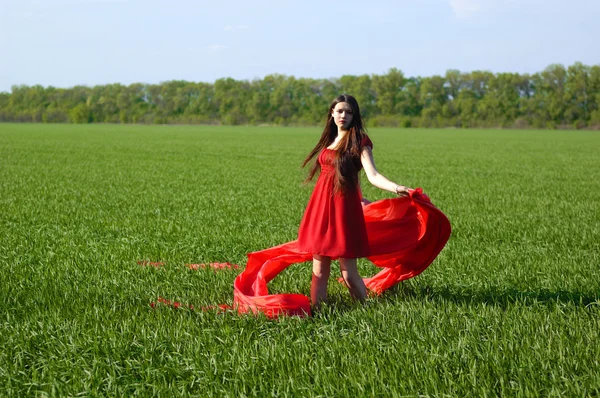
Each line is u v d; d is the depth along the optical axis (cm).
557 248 925
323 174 597
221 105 14812
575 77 12200
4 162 2747
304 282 708
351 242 584
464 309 562
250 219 1171
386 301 600
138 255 855
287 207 1367
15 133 6775
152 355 468
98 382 429
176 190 1730
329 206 589
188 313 574
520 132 9756
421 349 459
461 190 1827
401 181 2142
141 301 617
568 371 416
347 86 14438
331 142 610
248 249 909
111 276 724
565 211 1362
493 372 419
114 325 530
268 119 14300
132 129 9431
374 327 514
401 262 651
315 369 432
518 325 503
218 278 708
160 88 15512
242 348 477
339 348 468
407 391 396
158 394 407
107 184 1867
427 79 13700
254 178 2141
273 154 3700
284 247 664
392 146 5122
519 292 647
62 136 6125
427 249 636
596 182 2134
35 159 2967
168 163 2855
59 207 1334
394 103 14000
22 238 980
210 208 1351
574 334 484
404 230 627
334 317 561
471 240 996
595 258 825
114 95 15712
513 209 1401
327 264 608
